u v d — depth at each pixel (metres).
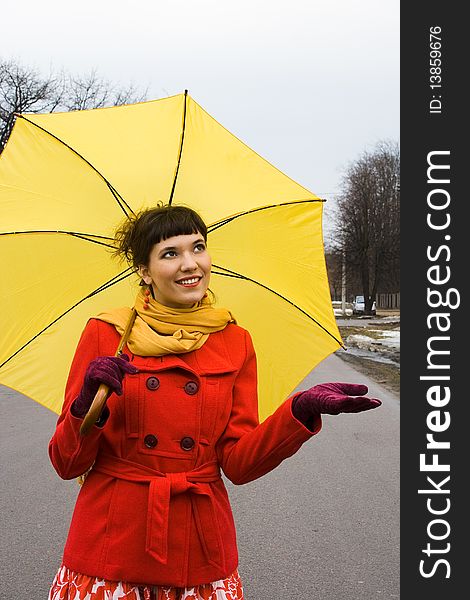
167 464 2.72
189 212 2.90
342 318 59.31
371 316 62.06
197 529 2.71
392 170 63.28
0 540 5.88
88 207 3.28
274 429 2.66
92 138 3.31
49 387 3.29
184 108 3.32
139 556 2.66
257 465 2.72
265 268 3.39
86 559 2.69
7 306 3.30
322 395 2.54
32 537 5.95
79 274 3.33
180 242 2.83
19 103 33.06
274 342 3.46
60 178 3.29
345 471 8.20
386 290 72.81
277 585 5.05
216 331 2.89
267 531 6.14
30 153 3.32
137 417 2.72
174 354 2.78
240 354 2.91
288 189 3.37
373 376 18.33
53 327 3.32
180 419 2.74
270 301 3.43
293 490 7.40
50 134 3.29
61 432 2.60
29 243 3.29
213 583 2.75
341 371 19.58
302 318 3.43
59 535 6.00
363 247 62.50
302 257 3.40
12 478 7.79
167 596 2.69
